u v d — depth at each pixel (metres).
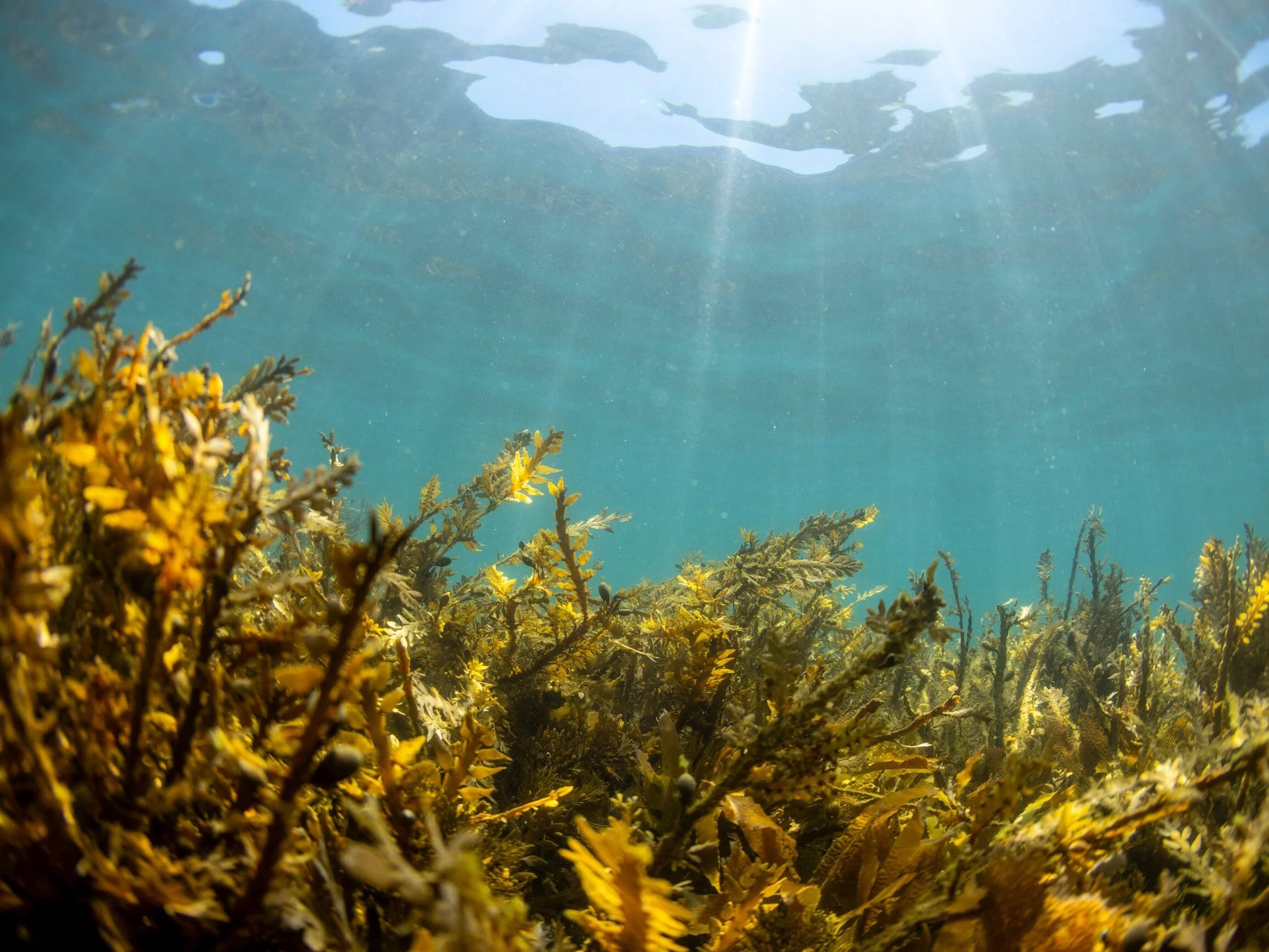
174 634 0.78
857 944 0.87
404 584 1.17
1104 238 22.50
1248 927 0.82
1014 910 0.80
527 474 1.73
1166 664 2.29
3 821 0.61
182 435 0.88
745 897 0.84
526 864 1.31
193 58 17.44
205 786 0.66
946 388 36.12
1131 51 16.25
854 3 15.87
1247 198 20.12
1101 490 63.16
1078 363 32.31
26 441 0.57
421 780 0.92
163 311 34.50
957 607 2.59
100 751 0.72
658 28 16.89
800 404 40.41
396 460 70.81
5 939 0.63
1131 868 1.30
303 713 0.87
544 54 17.64
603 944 0.67
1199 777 0.90
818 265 25.20
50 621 0.76
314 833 0.85
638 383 39.88
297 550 1.61
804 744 0.96
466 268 27.58
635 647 2.05
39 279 33.66
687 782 1.00
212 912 0.64
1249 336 28.05
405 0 15.99
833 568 2.24
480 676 1.22
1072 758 1.80
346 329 34.69
